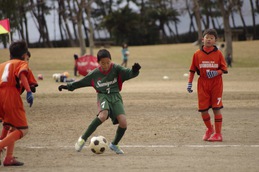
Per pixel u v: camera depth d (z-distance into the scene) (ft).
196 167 89.51
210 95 123.03
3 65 94.32
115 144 105.60
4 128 99.14
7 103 92.02
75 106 198.80
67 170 87.86
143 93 247.29
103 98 103.81
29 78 93.20
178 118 162.09
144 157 100.78
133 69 102.17
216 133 122.93
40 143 120.57
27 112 180.96
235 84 311.88
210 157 100.22
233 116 167.43
